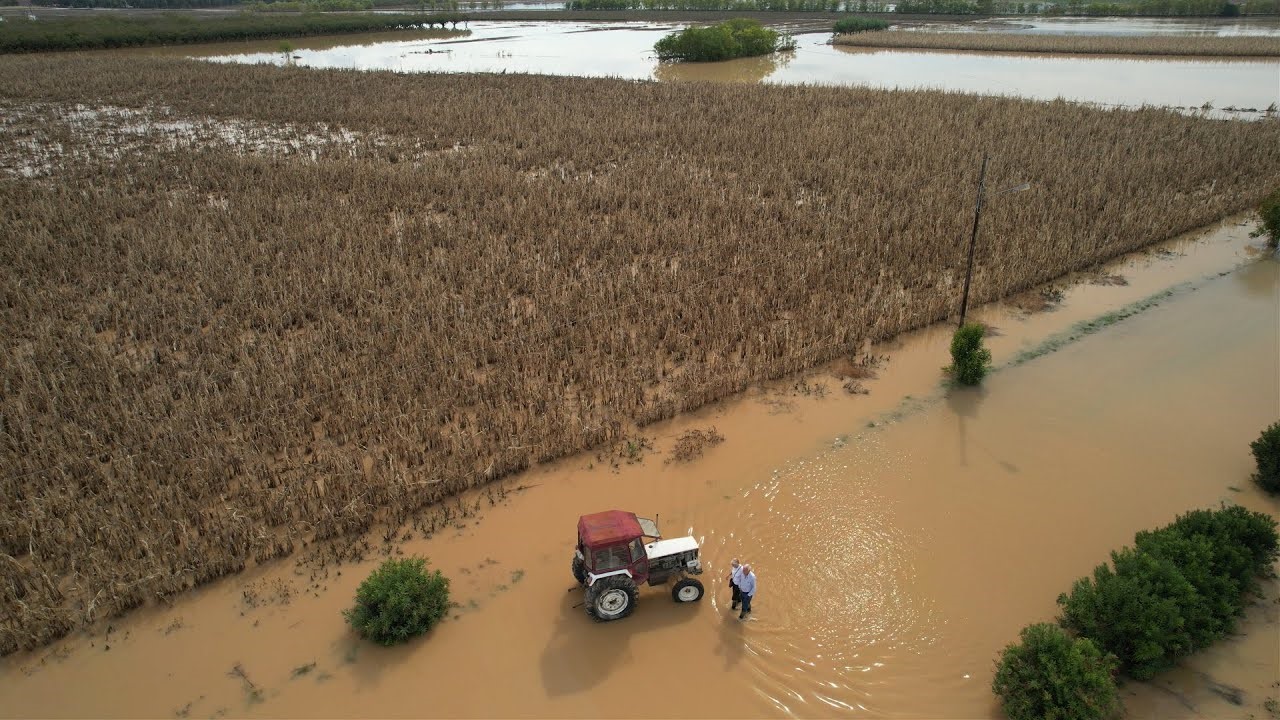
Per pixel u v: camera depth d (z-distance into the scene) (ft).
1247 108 189.57
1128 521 53.52
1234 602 44.24
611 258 95.50
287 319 79.97
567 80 226.17
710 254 95.09
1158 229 106.42
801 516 54.49
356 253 94.58
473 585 48.26
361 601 44.37
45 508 51.47
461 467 57.21
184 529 49.67
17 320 77.66
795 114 175.22
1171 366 74.69
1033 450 61.82
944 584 48.37
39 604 44.93
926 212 109.19
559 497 56.34
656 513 54.65
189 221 104.99
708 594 47.70
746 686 41.81
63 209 107.24
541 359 71.92
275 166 132.98
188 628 45.21
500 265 91.50
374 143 152.25
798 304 85.20
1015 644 43.65
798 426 65.41
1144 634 40.27
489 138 157.28
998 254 94.94
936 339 81.05
